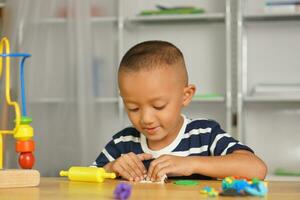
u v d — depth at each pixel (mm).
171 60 1103
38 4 2371
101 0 2730
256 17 2805
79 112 2496
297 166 2939
